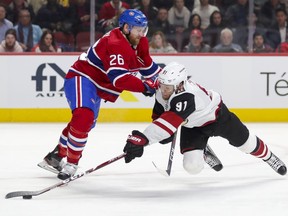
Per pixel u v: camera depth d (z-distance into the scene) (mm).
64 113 14711
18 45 14781
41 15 14883
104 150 11133
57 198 7391
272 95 14977
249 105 14977
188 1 15203
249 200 7316
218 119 7703
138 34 7969
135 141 7262
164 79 7148
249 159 10195
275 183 8297
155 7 15141
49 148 11320
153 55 14781
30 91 14609
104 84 8281
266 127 14086
